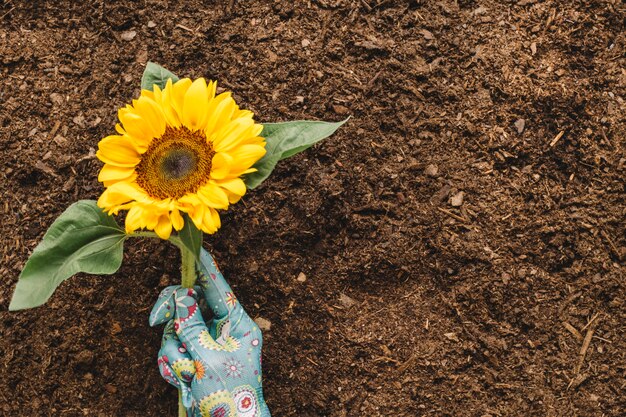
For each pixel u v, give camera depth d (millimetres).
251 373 1034
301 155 1114
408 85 1130
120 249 981
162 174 933
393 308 1116
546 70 1130
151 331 1105
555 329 1106
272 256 1111
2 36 1133
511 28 1138
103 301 1104
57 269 957
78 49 1133
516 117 1124
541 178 1121
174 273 1107
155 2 1138
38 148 1111
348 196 1114
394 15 1139
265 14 1138
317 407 1106
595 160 1120
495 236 1112
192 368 1027
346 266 1112
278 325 1111
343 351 1107
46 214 1106
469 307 1108
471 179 1119
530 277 1109
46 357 1100
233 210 1111
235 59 1128
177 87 936
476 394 1103
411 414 1103
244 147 922
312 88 1125
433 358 1105
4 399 1100
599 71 1135
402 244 1112
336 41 1135
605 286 1109
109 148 930
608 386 1101
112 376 1104
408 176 1119
